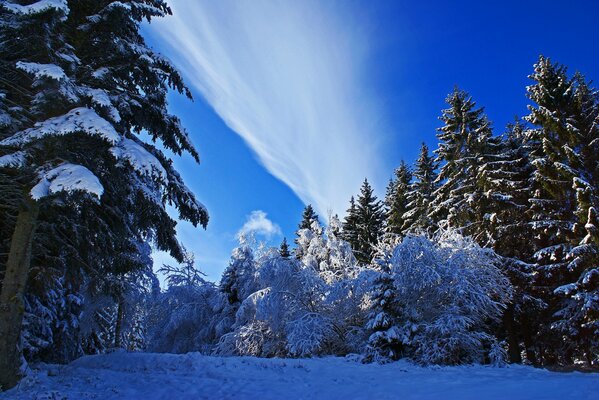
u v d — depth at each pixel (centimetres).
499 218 2042
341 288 1589
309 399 796
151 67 1051
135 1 1071
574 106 1930
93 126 769
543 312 1906
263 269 1705
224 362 1124
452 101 2483
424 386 841
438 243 1688
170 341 2338
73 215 1099
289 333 1526
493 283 1515
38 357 1259
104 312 2052
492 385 807
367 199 3728
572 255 1681
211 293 2391
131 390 852
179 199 1124
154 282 2112
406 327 1286
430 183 2995
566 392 694
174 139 1185
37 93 868
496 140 2392
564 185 1827
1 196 930
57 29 939
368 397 777
